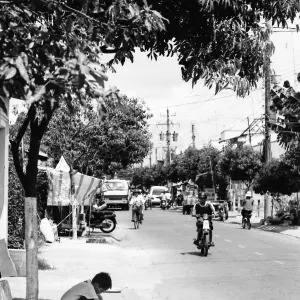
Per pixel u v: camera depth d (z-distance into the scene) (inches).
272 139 2379.4
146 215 2034.9
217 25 331.3
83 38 276.4
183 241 1016.2
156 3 338.0
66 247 813.2
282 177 1386.6
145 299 484.1
